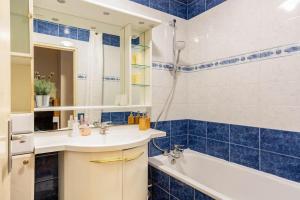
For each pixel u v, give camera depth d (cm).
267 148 161
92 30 175
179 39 224
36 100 146
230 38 186
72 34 166
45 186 149
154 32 205
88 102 171
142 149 139
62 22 162
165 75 214
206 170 201
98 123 175
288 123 148
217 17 198
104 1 176
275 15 154
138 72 196
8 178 62
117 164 124
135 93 194
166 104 215
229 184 180
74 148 119
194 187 141
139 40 198
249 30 171
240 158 180
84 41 171
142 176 139
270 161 159
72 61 165
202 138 215
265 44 161
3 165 55
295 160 144
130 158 128
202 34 213
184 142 229
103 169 120
